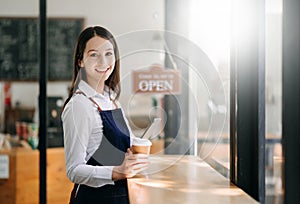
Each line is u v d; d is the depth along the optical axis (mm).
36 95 3143
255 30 1540
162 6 2393
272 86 1987
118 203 1754
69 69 2709
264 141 1520
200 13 2109
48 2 2662
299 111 1406
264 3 1518
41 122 2670
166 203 1278
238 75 1589
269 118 1979
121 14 2477
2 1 3033
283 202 1449
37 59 3133
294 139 1421
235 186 1510
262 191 1521
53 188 2625
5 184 2799
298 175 1426
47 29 2684
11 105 3129
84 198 1775
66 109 1764
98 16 2564
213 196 1361
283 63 1401
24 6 3049
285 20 1381
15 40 3090
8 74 3168
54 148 2658
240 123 1574
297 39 1380
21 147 2926
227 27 1904
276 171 1592
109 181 1762
